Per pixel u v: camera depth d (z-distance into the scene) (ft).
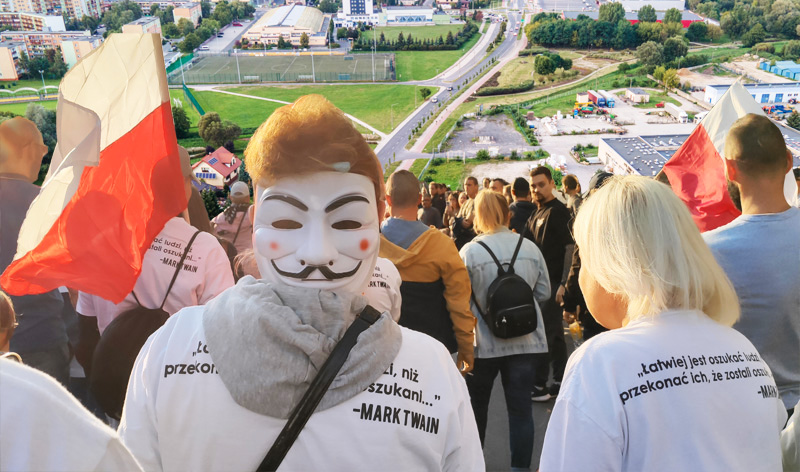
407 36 493.36
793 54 363.56
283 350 3.91
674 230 5.10
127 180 7.97
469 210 20.18
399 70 399.85
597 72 372.38
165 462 4.02
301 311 4.05
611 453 4.82
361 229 4.35
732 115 10.91
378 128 291.38
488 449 12.53
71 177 7.62
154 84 7.96
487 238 11.41
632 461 4.85
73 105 7.50
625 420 4.82
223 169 168.55
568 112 304.09
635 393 4.84
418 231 9.93
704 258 5.20
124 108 7.95
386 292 7.63
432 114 308.81
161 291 8.13
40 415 2.60
